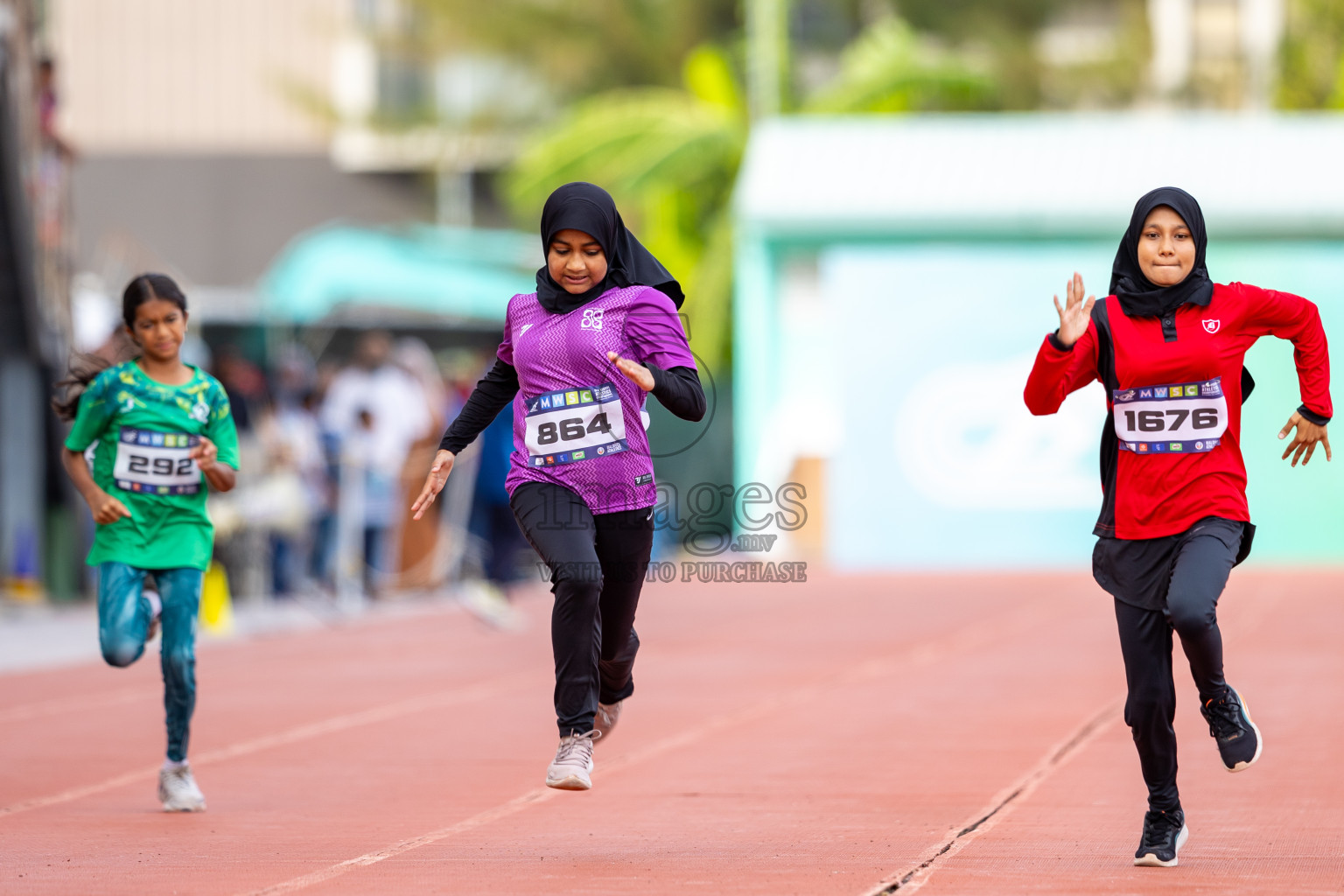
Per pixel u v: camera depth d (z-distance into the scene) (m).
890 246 84.88
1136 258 18.61
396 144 148.88
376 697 35.56
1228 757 18.09
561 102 147.00
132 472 23.16
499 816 22.45
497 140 147.25
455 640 48.19
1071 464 76.62
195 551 23.39
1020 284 77.00
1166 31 140.50
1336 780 23.98
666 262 117.00
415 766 26.89
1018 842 20.08
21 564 56.97
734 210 110.12
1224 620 48.00
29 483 57.06
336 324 87.12
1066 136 87.94
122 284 72.12
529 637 48.75
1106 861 18.84
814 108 114.69
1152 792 18.72
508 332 19.92
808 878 18.11
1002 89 136.88
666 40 143.00
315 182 150.88
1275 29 139.50
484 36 143.50
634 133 112.88
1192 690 33.03
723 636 47.09
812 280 85.56
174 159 150.00
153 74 160.88
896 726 30.08
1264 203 82.81
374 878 18.36
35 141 53.72
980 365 77.44
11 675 39.91
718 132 112.94
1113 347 18.44
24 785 25.47
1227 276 77.31
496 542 53.94
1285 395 76.50
